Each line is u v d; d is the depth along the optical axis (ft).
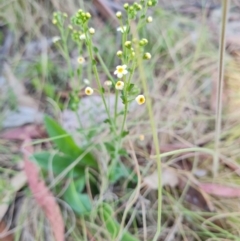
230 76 0.89
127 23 0.58
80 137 0.79
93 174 0.73
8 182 0.72
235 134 0.80
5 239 0.66
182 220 0.68
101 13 1.07
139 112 0.85
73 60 0.97
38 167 0.70
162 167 0.73
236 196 0.70
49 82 0.93
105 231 0.65
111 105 0.86
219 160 0.75
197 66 0.95
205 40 1.00
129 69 0.58
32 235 0.66
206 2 1.12
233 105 0.84
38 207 0.68
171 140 0.81
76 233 0.67
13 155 0.77
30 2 1.05
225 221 0.67
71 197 0.67
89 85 0.87
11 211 0.69
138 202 0.69
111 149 0.73
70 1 1.06
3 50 0.99
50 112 0.87
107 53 0.99
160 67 0.97
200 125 0.84
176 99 0.89
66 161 0.71
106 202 0.70
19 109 0.87
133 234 0.67
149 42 1.02
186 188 0.71
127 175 0.72
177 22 1.07
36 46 1.01
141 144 0.79
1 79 0.92
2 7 1.04
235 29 1.04
